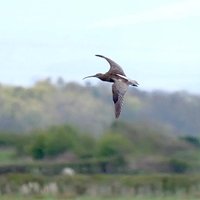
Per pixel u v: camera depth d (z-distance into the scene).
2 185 118.56
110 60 39.41
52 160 172.75
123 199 112.25
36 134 178.75
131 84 37.16
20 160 164.12
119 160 158.50
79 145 177.62
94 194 118.00
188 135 186.38
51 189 118.25
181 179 123.62
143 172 153.75
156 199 111.38
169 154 175.25
